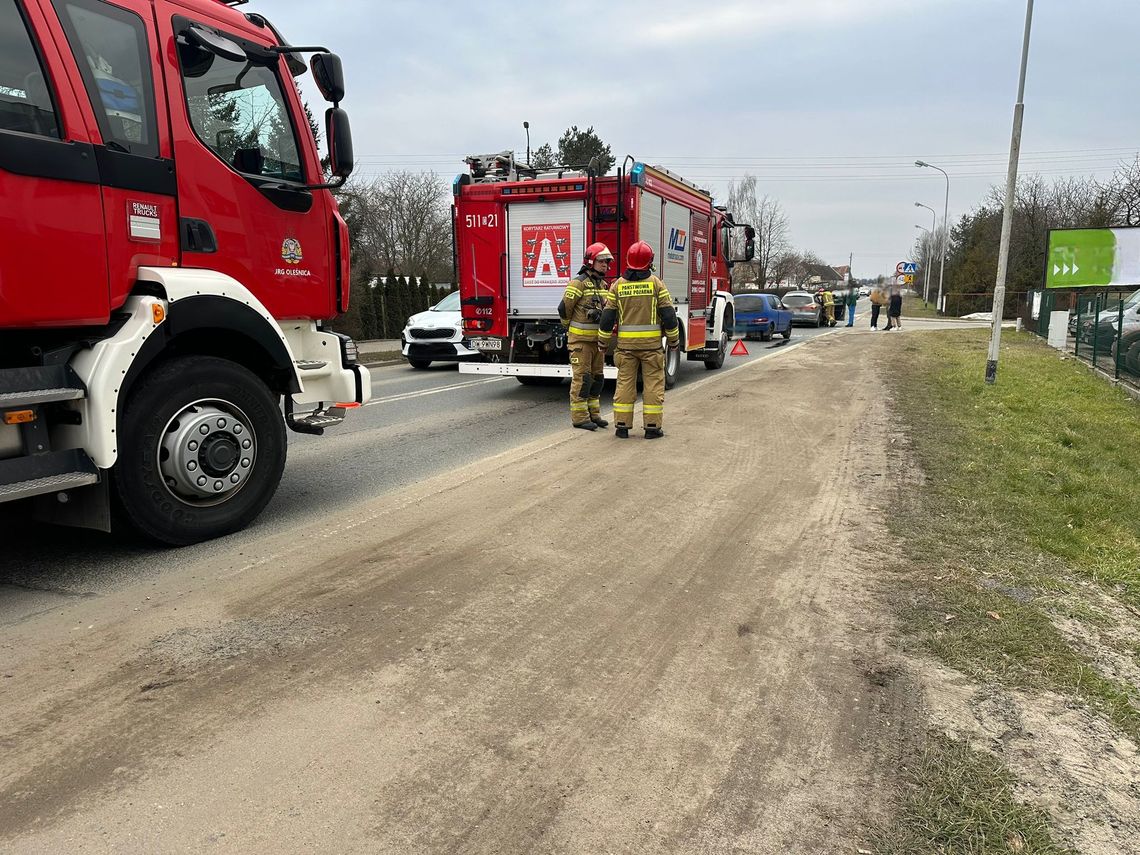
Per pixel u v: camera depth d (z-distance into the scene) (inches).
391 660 123.0
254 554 171.5
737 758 99.8
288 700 110.9
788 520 198.8
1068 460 268.8
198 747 99.3
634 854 82.9
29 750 98.3
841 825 88.0
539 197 402.3
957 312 1926.7
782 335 989.8
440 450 288.8
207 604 143.7
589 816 88.5
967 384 470.9
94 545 177.3
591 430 329.4
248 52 186.5
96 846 81.9
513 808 89.4
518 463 262.8
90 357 151.9
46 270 143.4
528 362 435.8
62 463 148.6
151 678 116.6
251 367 197.2
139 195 160.2
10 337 149.3
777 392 442.0
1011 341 900.0
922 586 155.4
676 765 98.0
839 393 437.7
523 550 174.4
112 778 93.0
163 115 165.9
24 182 139.6
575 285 323.9
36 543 179.0
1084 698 116.1
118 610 141.2
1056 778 97.6
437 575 159.0
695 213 485.7
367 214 1781.5
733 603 147.5
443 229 1918.1
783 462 264.2
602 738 103.4
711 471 250.8
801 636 134.1
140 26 161.9
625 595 150.4
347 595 148.2
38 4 142.9
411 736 102.7
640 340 300.0
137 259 160.6
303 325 210.2
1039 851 84.5
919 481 236.4
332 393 217.8
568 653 126.6
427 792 91.7
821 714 110.2
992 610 143.9
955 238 2512.3
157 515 167.9
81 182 148.6
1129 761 101.7
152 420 165.3
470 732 104.0
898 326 1129.4
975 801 92.2
